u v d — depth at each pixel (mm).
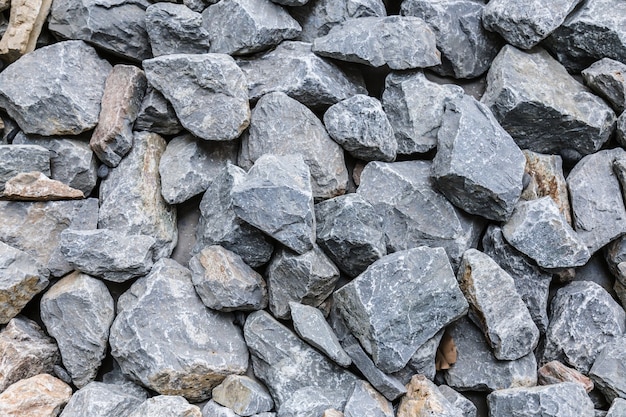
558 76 1916
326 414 1727
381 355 1754
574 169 1899
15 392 1729
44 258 1832
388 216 1852
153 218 1847
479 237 1884
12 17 1886
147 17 1859
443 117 1861
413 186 1844
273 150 1853
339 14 1945
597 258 1913
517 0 1879
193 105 1832
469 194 1809
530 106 1853
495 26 1903
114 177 1867
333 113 1865
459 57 1928
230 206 1808
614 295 1895
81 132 1853
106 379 1818
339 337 1814
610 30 1875
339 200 1812
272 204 1750
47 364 1794
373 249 1800
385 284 1760
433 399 1733
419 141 1875
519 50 1913
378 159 1877
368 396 1759
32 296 1809
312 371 1793
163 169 1862
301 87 1864
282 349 1792
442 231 1840
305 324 1768
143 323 1769
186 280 1821
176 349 1764
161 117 1868
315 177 1852
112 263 1777
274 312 1820
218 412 1750
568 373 1807
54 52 1861
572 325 1830
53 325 1798
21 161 1827
